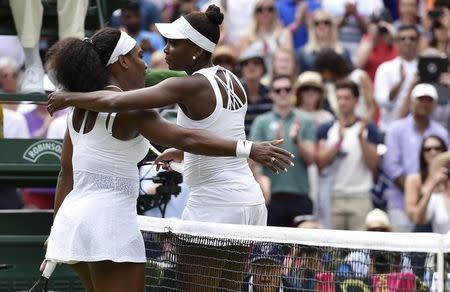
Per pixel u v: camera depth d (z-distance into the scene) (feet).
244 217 44.65
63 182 43.52
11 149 54.34
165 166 49.85
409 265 36.22
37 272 53.93
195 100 43.24
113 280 40.93
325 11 97.09
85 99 40.70
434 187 81.61
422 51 95.66
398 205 84.23
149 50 96.94
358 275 37.76
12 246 53.78
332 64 91.81
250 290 42.22
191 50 44.78
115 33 42.09
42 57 65.21
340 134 83.97
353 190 83.71
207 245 43.98
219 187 44.75
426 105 84.38
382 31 97.25
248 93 88.58
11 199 80.02
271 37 98.02
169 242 46.06
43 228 58.18
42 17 60.13
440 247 35.42
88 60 41.37
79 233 40.19
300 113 84.28
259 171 82.07
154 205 55.26
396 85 93.09
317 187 83.46
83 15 58.54
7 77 89.51
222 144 40.68
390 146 84.74
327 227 83.71
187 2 101.50
